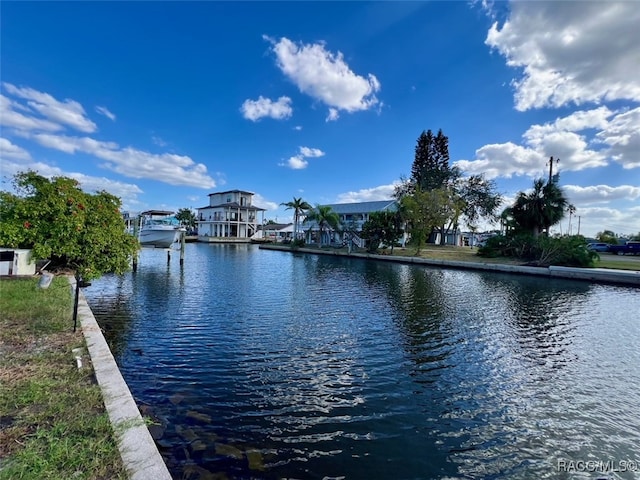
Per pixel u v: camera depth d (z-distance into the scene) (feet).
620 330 33.63
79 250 38.65
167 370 21.94
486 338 30.40
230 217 222.28
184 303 42.09
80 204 39.81
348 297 48.06
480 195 155.22
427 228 115.03
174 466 12.69
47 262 41.47
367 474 13.10
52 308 24.50
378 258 112.27
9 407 11.35
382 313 38.86
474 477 13.21
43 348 17.22
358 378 21.71
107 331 29.94
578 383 21.65
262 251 153.28
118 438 9.77
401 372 22.80
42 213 38.63
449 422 16.98
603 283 66.64
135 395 18.30
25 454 8.74
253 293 50.06
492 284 63.93
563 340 30.22
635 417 17.76
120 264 42.01
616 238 201.87
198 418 16.28
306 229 192.95
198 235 236.22
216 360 23.89
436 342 29.01
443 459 14.19
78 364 15.15
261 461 13.39
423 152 171.42
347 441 15.11
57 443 9.32
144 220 117.70
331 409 17.83
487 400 19.31
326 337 29.68
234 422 16.17
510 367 24.07
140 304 41.14
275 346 27.09
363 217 166.20
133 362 23.11
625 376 22.80
